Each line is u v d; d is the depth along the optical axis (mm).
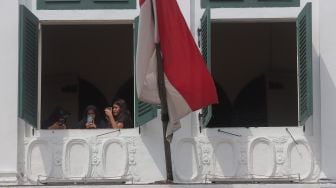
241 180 20953
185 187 19922
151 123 21125
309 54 20844
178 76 20203
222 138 21031
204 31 21109
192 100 20203
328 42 21359
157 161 21016
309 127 21141
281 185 20219
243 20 21641
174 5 20344
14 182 20797
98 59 28344
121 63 28375
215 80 28109
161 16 20297
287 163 21000
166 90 20203
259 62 28125
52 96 28156
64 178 20953
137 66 20219
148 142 21062
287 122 28016
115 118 21547
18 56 21062
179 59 20250
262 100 28109
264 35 27828
